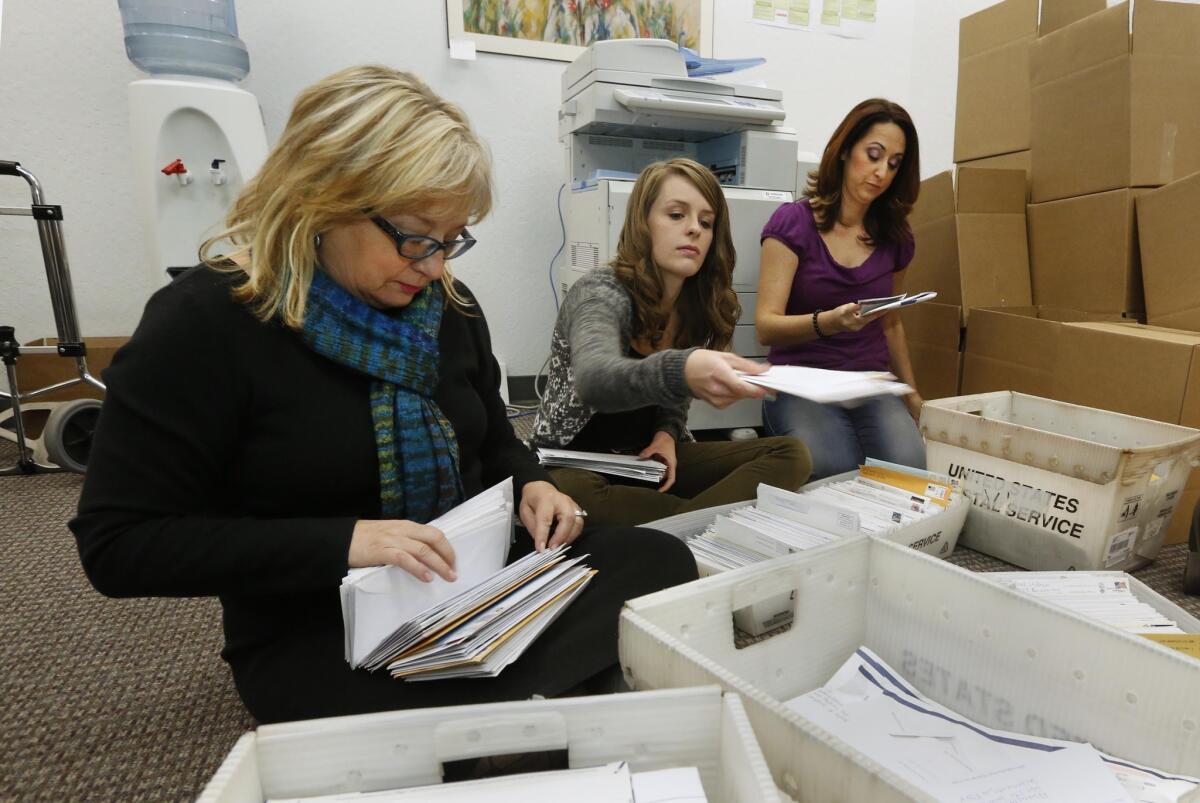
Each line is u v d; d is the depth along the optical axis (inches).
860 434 61.7
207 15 78.2
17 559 53.7
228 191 77.7
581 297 45.9
